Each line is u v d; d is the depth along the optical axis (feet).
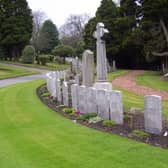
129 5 140.05
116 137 26.73
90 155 22.36
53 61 222.69
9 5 209.97
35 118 36.27
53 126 31.78
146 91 63.41
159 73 120.16
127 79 92.02
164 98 53.31
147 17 116.26
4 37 210.18
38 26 307.78
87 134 27.99
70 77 74.38
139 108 40.19
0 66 176.76
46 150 24.00
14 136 28.66
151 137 26.43
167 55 118.42
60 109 41.98
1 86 86.74
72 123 32.89
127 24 147.84
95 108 35.50
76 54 223.92
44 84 82.17
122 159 21.25
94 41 161.79
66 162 21.25
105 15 161.38
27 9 217.36
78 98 39.37
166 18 115.55
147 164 20.22
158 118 26.94
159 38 118.21
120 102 30.86
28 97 55.52
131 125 30.58
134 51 156.66
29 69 169.89
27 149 24.57
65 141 26.11
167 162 20.47
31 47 200.85
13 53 217.77
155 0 108.99
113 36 155.43
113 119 32.12
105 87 45.32
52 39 281.33
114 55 161.38
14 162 22.00
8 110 42.52
